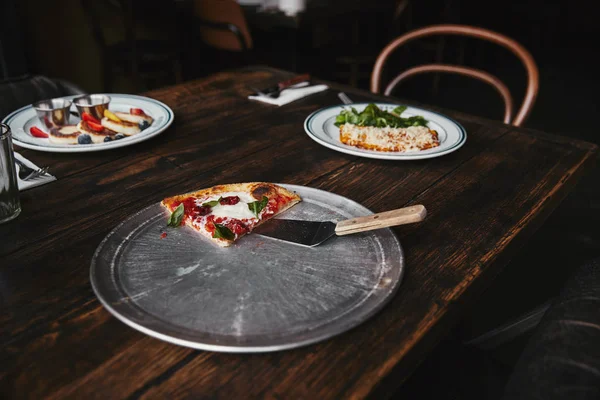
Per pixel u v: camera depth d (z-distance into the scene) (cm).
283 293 61
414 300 63
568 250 201
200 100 134
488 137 114
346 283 63
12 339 56
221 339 54
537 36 535
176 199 79
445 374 87
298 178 94
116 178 92
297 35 336
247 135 112
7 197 77
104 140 104
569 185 96
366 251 69
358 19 337
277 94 136
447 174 96
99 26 292
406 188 91
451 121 114
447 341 94
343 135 106
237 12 281
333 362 53
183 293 61
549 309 81
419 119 115
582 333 72
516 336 92
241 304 59
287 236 72
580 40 555
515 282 183
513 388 68
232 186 82
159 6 333
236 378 51
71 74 334
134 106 124
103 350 54
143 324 56
